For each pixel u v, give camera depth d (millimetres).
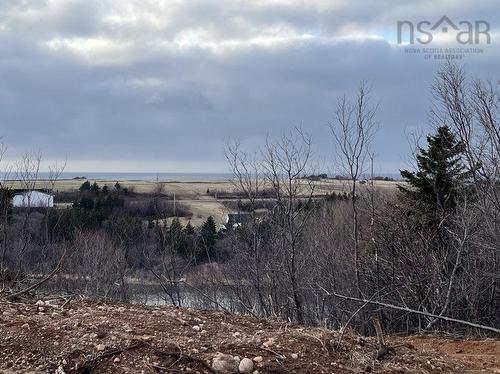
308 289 14016
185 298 16516
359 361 4316
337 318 13336
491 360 5441
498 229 12367
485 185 13297
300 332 4770
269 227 15367
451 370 4652
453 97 15484
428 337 8250
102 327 4391
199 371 3799
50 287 14516
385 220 16172
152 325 4605
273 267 14602
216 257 17781
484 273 12289
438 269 12297
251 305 14266
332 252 14883
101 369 3787
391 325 12836
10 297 5281
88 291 16094
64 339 4098
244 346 4223
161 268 17312
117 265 17531
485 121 13508
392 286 12383
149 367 3791
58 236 18125
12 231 16188
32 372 3715
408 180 16516
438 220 14883
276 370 3914
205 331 4605
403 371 4316
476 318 11750
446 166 15828
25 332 4180
